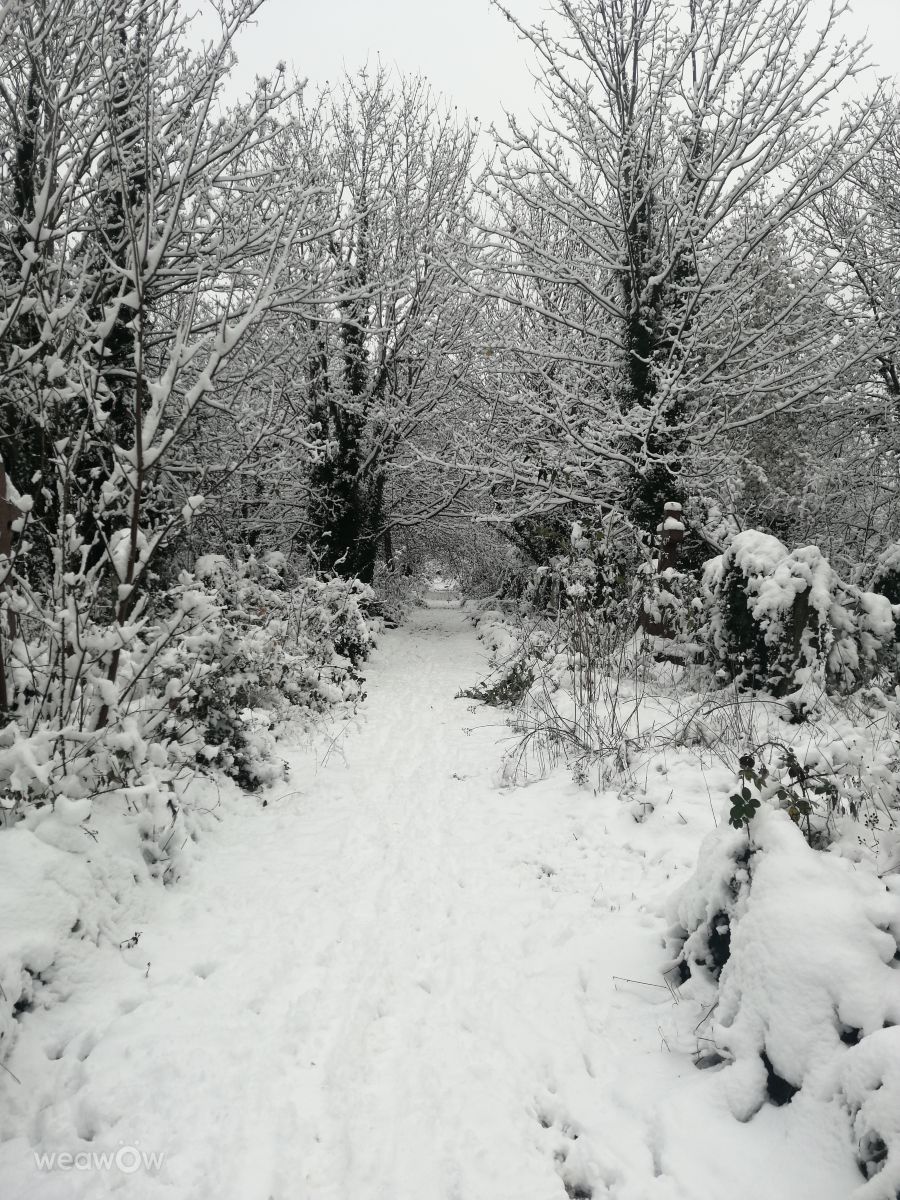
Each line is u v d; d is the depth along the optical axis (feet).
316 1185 8.08
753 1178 7.72
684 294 41.75
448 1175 8.26
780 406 40.96
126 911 12.58
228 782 19.80
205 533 43.24
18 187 27.55
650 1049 9.98
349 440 54.75
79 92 25.81
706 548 43.27
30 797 13.09
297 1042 10.25
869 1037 7.57
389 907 14.19
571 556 34.81
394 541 87.97
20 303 15.85
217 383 34.42
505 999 11.38
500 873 15.52
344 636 38.99
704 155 40.86
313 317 34.78
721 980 9.65
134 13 27.61
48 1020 10.18
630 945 12.16
